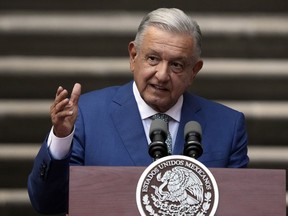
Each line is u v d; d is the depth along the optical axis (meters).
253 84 22.94
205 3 23.25
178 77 13.60
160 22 13.48
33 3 23.12
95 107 14.47
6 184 22.48
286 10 23.27
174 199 11.70
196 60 13.90
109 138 14.12
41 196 13.37
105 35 23.05
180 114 14.38
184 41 13.48
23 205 22.34
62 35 23.02
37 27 23.02
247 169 11.88
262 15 23.23
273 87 22.94
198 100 14.74
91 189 11.75
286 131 22.77
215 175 11.84
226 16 23.23
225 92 22.89
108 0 23.17
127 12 23.17
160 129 12.45
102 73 22.86
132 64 14.13
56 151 12.98
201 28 23.12
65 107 12.69
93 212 11.70
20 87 22.81
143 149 14.01
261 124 22.80
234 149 14.43
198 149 12.43
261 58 23.12
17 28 22.98
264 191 11.82
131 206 11.71
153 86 13.64
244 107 22.84
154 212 11.66
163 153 12.34
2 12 23.06
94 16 23.12
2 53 22.92
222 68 22.95
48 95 22.83
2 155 22.48
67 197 13.62
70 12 23.12
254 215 11.77
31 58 22.92
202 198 11.72
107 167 11.80
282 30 23.20
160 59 13.50
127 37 23.05
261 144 22.73
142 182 11.73
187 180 11.76
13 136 22.66
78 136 14.17
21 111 22.70
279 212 11.78
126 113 14.32
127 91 14.60
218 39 23.09
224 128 14.48
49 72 22.84
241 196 11.80
